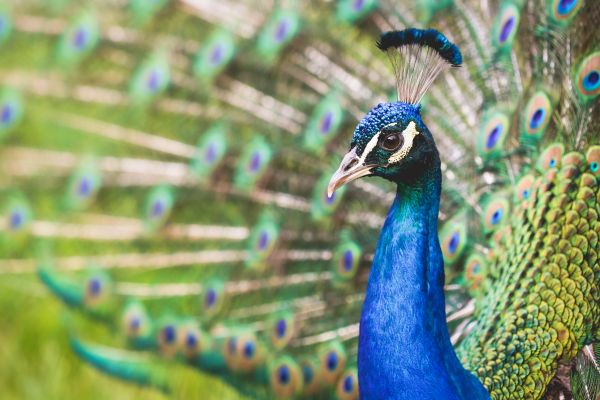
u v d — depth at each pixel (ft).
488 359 13.79
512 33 16.26
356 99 19.57
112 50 23.17
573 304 13.83
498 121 16.03
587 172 14.40
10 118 23.41
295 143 20.04
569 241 14.15
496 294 14.49
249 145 20.51
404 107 11.48
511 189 15.52
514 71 16.40
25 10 24.18
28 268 22.43
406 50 11.64
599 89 14.79
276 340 18.24
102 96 22.89
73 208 21.93
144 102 22.20
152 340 19.71
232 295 19.43
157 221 20.97
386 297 11.64
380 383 11.67
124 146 22.09
